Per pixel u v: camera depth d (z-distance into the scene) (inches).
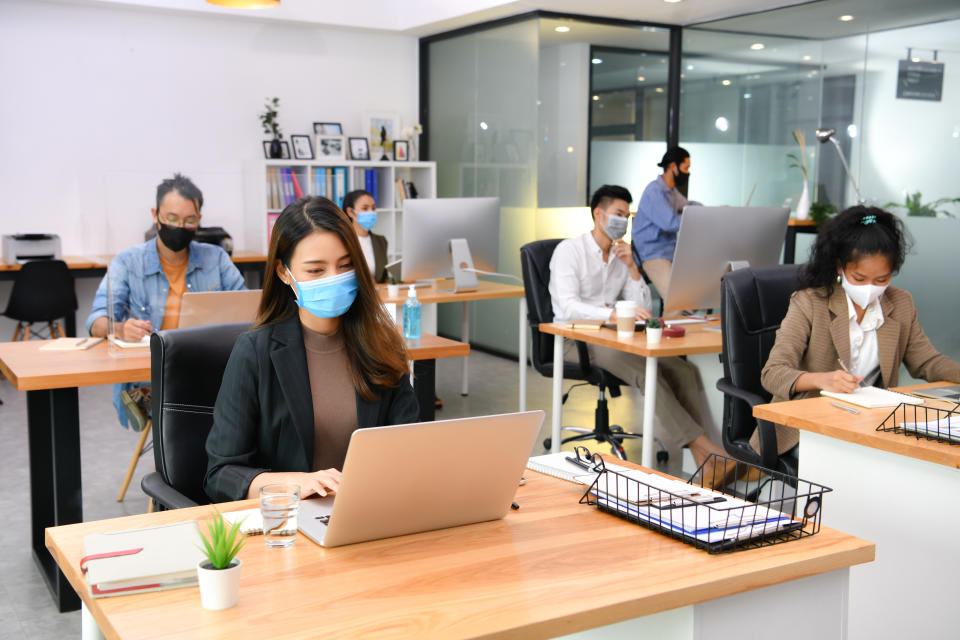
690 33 275.1
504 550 56.1
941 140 199.9
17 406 223.0
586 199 273.3
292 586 50.2
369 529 56.5
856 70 220.7
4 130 249.0
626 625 56.4
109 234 174.7
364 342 75.6
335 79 296.2
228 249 245.4
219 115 277.4
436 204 191.5
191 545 53.7
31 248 241.4
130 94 263.9
